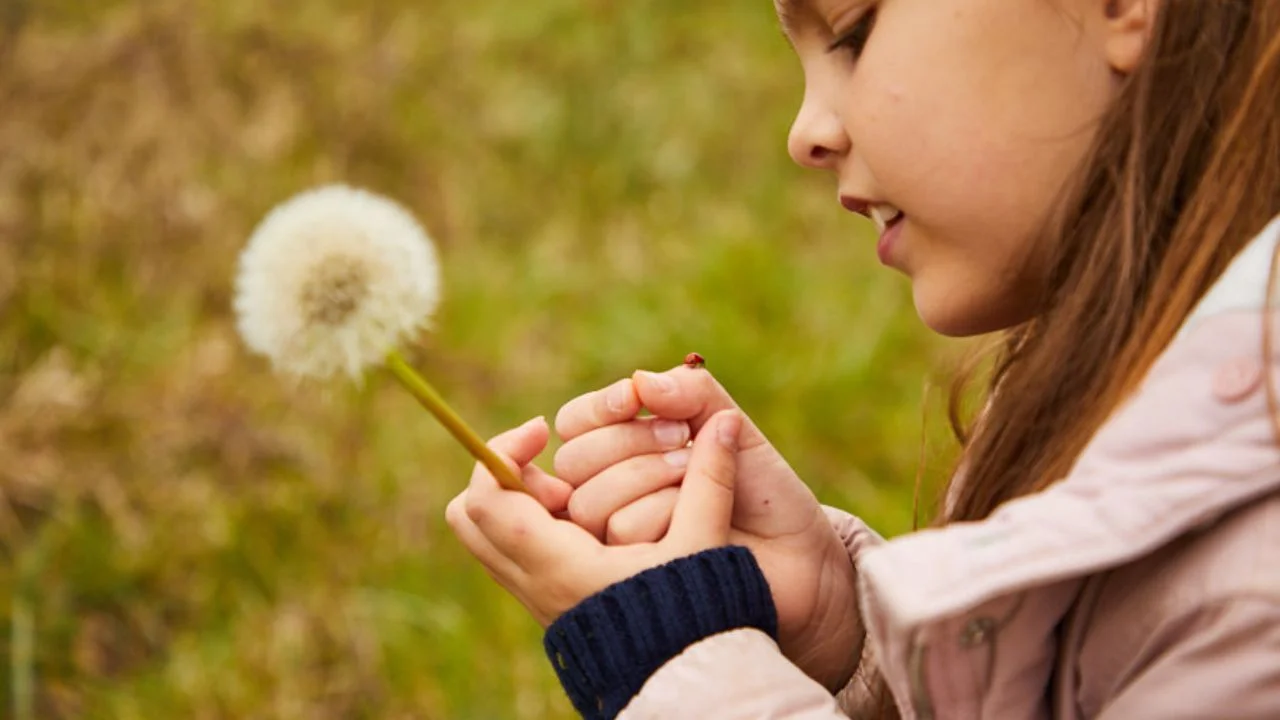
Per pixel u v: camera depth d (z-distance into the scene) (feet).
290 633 3.39
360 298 1.68
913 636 1.59
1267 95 1.65
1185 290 1.66
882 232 1.85
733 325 4.29
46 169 4.62
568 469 1.89
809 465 3.85
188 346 4.18
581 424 1.91
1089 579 1.63
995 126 1.74
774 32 5.91
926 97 1.75
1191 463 1.55
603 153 5.30
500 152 5.22
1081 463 1.61
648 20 5.85
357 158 4.98
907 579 1.59
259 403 4.02
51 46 5.02
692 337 4.24
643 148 5.29
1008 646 1.63
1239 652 1.52
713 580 1.75
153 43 5.05
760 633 1.75
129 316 4.27
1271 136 1.65
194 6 5.23
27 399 3.89
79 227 4.47
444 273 4.63
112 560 3.53
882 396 4.11
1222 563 1.54
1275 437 1.53
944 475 2.25
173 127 4.81
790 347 4.31
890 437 3.93
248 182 4.71
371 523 3.71
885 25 1.77
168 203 4.58
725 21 5.94
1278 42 1.65
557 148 5.27
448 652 3.32
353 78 5.22
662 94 5.51
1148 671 1.56
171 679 3.29
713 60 5.71
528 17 5.83
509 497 1.83
